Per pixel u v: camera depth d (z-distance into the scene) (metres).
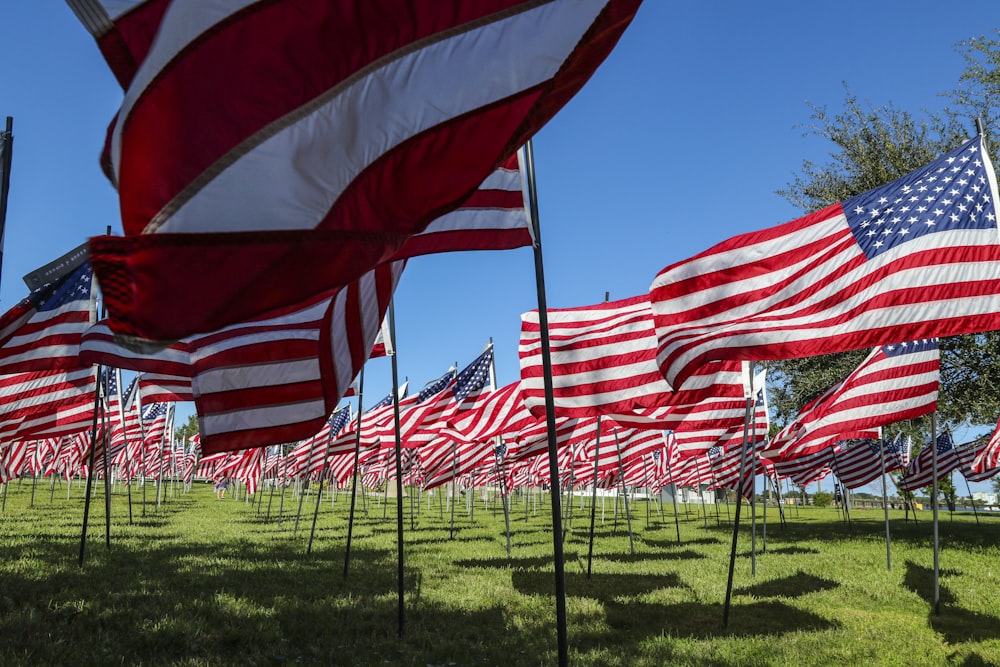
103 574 11.93
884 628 9.37
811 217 8.75
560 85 3.85
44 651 7.26
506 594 11.49
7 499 36.91
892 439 28.45
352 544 19.28
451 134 3.62
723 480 23.55
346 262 3.21
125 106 2.82
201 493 55.38
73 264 13.16
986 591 12.40
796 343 8.26
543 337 5.49
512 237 5.73
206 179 2.93
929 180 8.41
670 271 9.22
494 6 3.86
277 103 3.16
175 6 2.90
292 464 30.88
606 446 21.16
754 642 8.43
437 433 18.41
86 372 15.59
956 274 7.91
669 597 11.49
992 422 23.09
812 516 41.47
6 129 7.70
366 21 3.48
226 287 2.91
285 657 7.40
